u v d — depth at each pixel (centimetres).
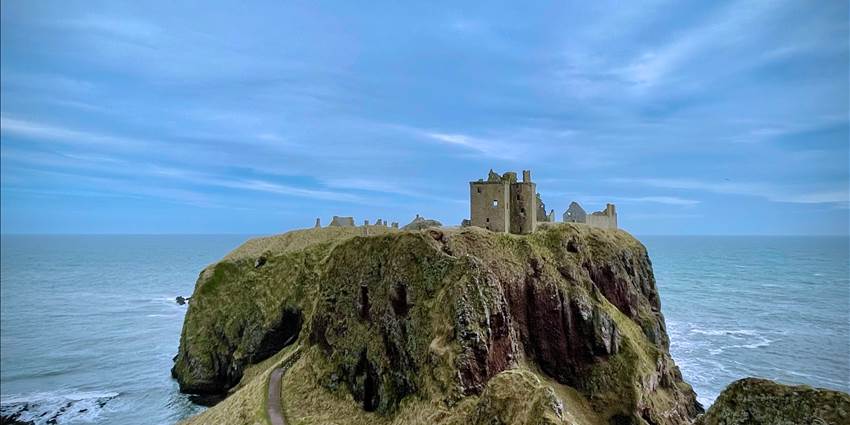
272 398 5688
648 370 6638
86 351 11269
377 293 6081
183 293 19700
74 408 8062
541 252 7400
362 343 5806
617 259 8525
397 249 6234
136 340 12250
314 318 6831
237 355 8750
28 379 9400
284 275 9762
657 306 9231
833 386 8869
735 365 9988
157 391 8800
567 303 6819
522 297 6731
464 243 6862
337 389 5653
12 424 7475
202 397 8544
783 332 12619
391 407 5044
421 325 5341
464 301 5053
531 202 8250
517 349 5438
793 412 2022
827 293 18950
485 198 8025
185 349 9250
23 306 16825
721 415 2227
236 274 10219
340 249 7119
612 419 6038
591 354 6556
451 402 4412
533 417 2998
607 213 10838
